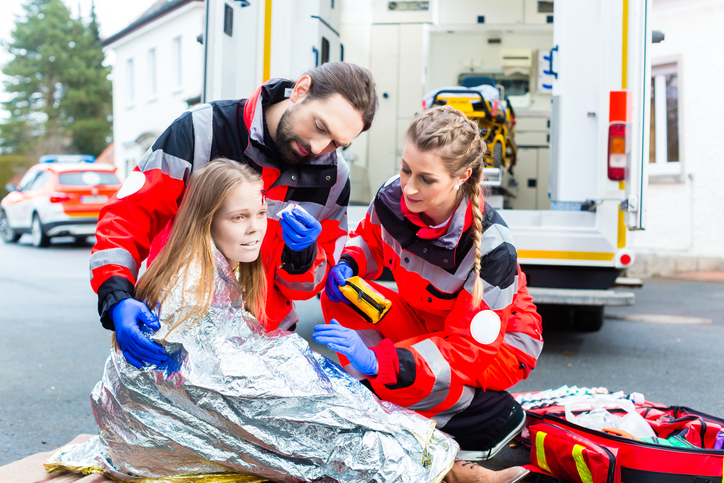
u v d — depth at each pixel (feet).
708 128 34.24
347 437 6.40
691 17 34.50
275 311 8.07
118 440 6.57
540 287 14.92
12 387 12.35
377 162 24.11
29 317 19.97
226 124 7.39
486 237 7.91
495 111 18.83
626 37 13.98
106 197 43.86
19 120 148.97
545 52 25.55
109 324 6.41
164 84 68.18
